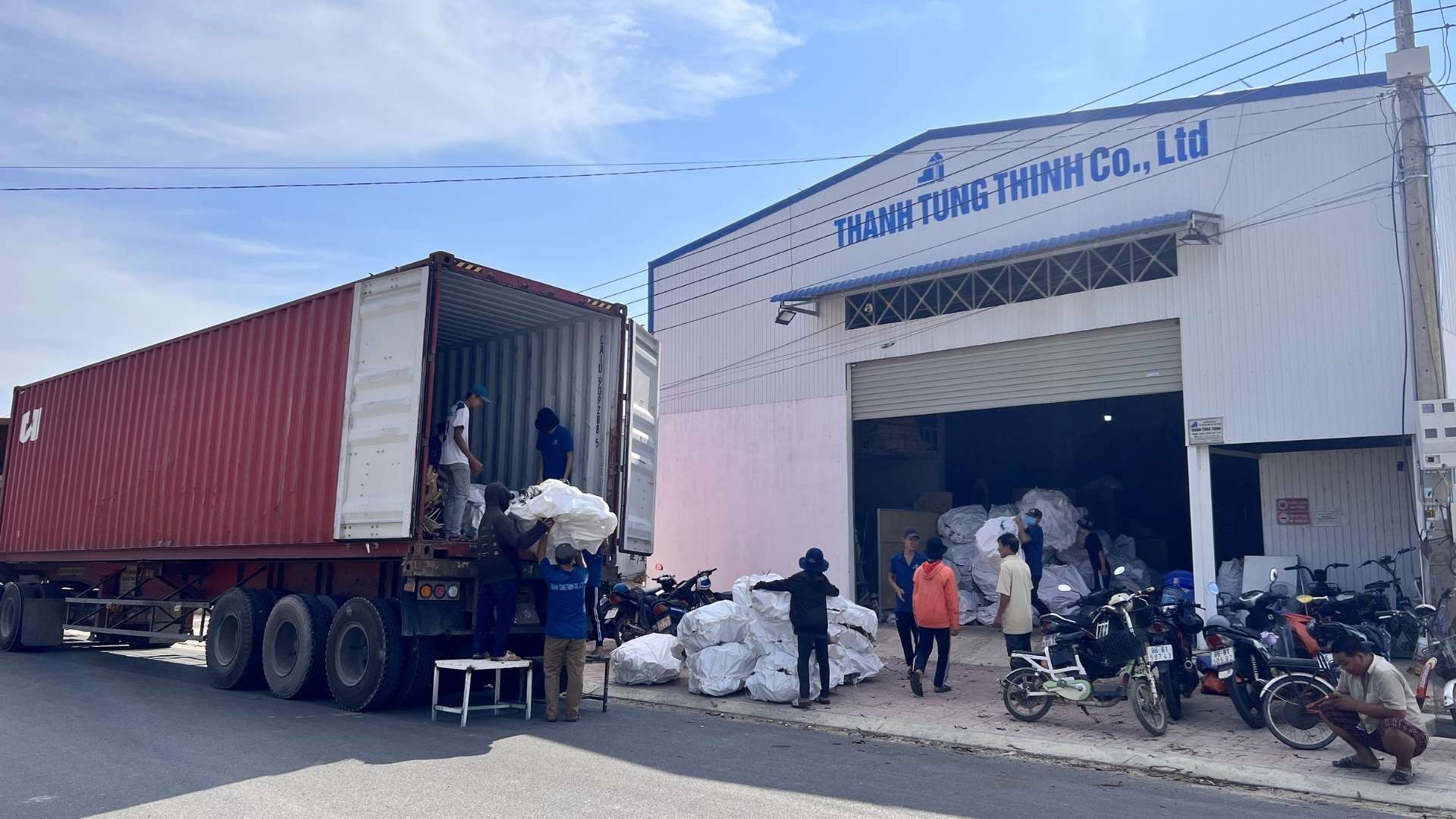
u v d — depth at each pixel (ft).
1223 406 42.24
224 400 36.65
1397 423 38.27
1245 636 27.89
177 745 24.38
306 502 31.96
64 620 47.50
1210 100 43.68
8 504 50.01
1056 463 69.36
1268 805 21.12
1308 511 44.29
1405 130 33.45
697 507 61.93
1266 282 41.68
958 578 54.44
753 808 19.24
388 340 30.40
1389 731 21.98
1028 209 49.03
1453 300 42.27
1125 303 45.52
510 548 29.22
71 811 18.07
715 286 63.00
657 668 36.35
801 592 32.19
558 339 36.94
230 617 35.14
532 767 22.50
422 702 31.83
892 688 36.17
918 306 53.06
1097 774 24.06
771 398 59.11
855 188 56.03
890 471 69.87
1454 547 31.50
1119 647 27.89
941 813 19.35
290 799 19.17
